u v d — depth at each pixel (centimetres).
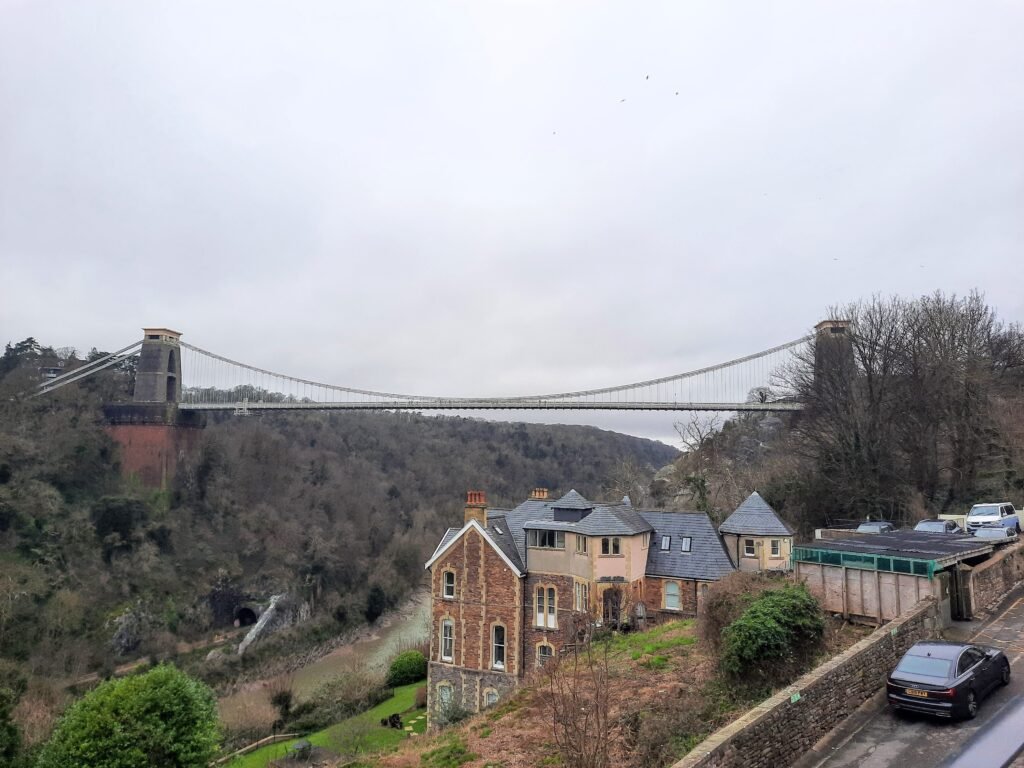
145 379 9725
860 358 5062
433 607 3566
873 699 1566
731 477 6266
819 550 2202
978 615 2100
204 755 1680
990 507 3300
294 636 7625
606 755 1351
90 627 6681
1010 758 1223
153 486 9069
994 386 5003
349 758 2306
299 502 9950
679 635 2477
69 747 1573
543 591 3412
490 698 3353
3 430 8131
